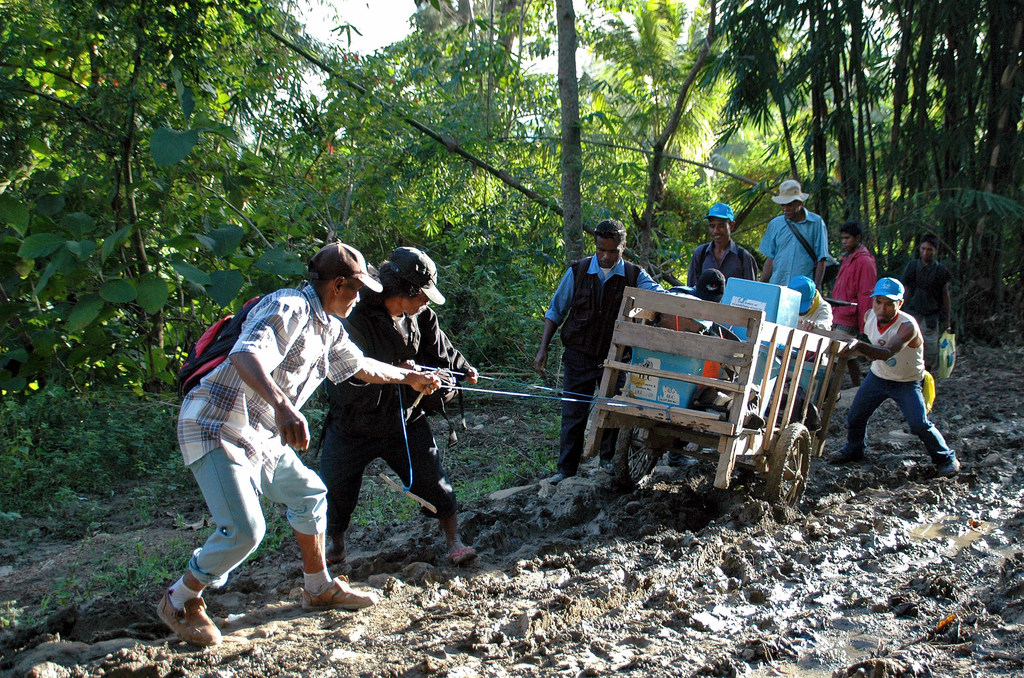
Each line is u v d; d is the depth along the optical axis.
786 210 9.11
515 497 6.50
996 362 11.94
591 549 5.31
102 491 7.00
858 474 6.88
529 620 4.11
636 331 5.64
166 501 6.80
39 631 4.19
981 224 13.25
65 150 8.07
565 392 6.82
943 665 3.65
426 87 11.77
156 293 7.19
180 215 8.60
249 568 5.16
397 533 5.73
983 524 5.75
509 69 12.22
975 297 13.56
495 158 12.48
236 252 8.04
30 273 7.90
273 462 3.99
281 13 10.20
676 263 12.52
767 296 6.04
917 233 13.35
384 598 4.58
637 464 6.67
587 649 3.90
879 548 5.27
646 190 13.98
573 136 10.66
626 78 16.75
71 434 7.45
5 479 6.72
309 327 3.77
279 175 9.34
